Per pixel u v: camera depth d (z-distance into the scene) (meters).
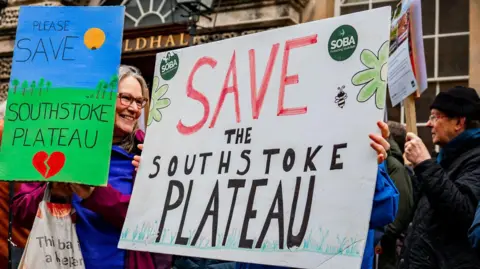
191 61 3.36
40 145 3.26
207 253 2.97
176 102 3.35
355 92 2.77
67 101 3.30
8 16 9.86
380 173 2.89
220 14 8.44
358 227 2.60
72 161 3.21
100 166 3.19
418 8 3.37
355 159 2.69
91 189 3.23
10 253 3.45
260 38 3.12
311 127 2.85
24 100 3.35
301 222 2.75
